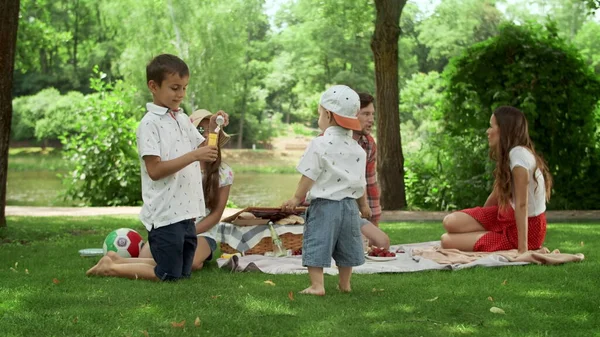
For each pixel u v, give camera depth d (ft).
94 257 19.42
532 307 12.98
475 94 43.01
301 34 164.55
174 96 15.78
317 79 167.43
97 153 50.80
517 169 19.24
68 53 186.19
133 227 30.86
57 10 176.45
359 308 12.84
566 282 15.47
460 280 15.83
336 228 14.01
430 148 45.91
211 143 15.64
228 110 149.18
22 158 149.38
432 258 19.25
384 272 17.06
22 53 94.89
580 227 29.17
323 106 14.15
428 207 45.01
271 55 195.52
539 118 41.78
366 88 154.10
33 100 153.38
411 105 128.36
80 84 176.04
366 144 20.83
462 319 12.03
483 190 42.86
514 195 19.61
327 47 155.22
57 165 130.21
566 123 41.78
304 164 13.94
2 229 26.12
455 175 43.75
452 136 44.32
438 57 164.25
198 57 135.03
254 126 173.17
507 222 20.06
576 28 170.50
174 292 13.92
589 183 41.70
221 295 13.67
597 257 19.66
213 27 134.31
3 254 20.08
